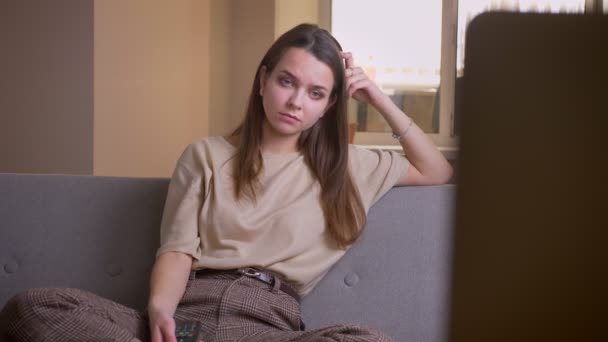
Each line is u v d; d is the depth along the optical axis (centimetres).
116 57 363
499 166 23
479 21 23
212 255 154
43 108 351
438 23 450
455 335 24
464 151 24
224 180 159
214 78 473
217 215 154
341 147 163
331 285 164
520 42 23
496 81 23
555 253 23
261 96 164
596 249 23
